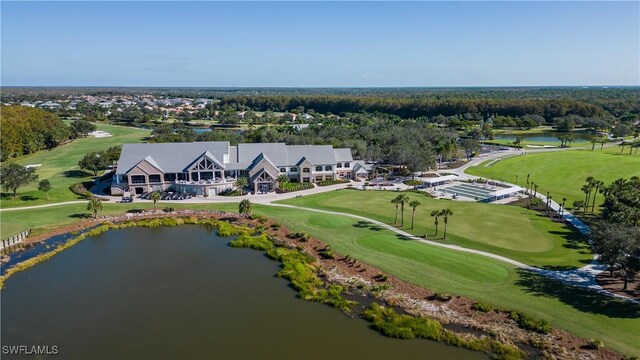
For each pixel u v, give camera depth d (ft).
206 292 186.39
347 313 167.94
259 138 561.84
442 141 526.98
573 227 263.49
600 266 204.95
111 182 391.65
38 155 535.60
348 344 147.74
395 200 269.85
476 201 330.75
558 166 447.83
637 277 191.83
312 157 401.49
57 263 219.20
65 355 142.00
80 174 425.28
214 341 149.59
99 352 143.54
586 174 412.36
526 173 428.97
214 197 345.51
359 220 281.95
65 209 308.19
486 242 237.66
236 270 210.18
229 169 371.97
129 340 150.41
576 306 167.02
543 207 309.22
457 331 155.12
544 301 171.42
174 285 193.57
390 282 192.44
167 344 147.95
